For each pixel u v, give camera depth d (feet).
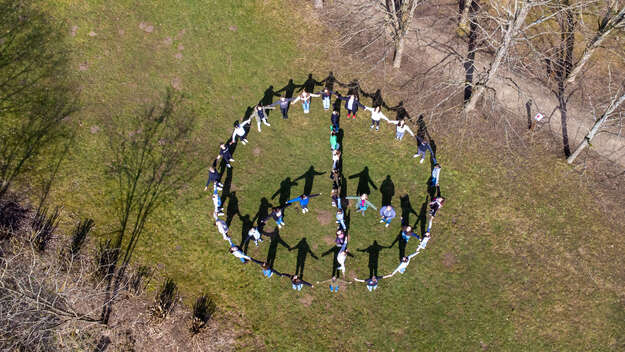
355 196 69.56
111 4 81.41
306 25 82.38
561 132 74.43
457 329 61.46
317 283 64.34
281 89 77.56
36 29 78.69
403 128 69.10
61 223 66.54
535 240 66.23
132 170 70.44
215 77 77.92
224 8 82.53
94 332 61.57
